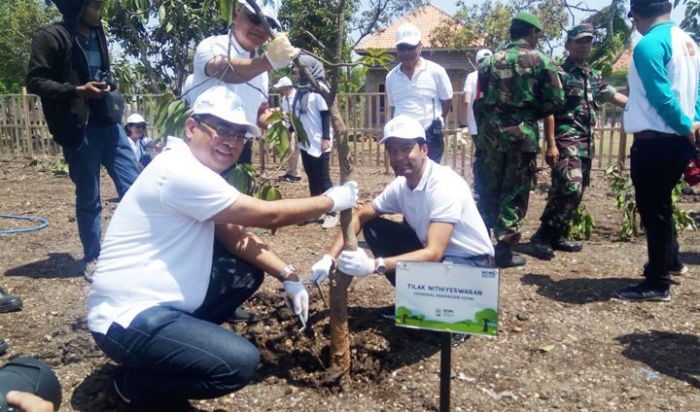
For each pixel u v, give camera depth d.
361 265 2.97
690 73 3.86
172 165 2.58
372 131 11.23
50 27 4.32
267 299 4.02
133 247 2.62
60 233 6.35
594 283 4.62
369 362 3.26
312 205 2.79
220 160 2.71
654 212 4.09
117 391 2.84
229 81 3.24
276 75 10.60
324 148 6.67
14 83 21.69
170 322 2.57
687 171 5.17
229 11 2.86
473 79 7.74
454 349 3.53
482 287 2.44
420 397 3.03
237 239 2.96
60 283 4.69
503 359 3.43
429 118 6.08
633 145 4.05
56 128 4.36
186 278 2.66
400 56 5.96
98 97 4.38
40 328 3.83
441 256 3.23
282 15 3.58
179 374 2.63
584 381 3.20
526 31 4.75
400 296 2.56
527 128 4.65
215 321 3.06
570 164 5.21
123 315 2.57
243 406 2.99
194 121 2.67
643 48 3.74
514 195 4.82
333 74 2.96
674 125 3.71
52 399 2.06
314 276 3.18
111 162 4.77
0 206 7.93
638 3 3.88
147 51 9.98
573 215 5.58
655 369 3.32
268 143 3.01
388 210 3.61
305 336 3.47
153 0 3.71
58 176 10.62
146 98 11.04
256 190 3.21
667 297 4.22
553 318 3.96
